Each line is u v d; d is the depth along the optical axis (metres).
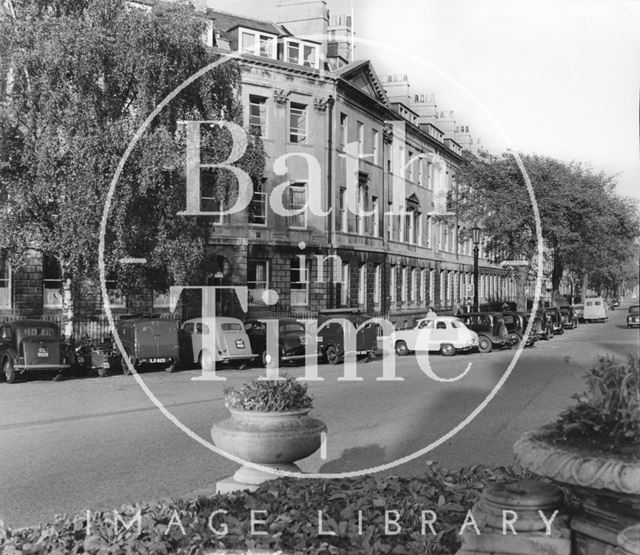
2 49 19.83
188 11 20.94
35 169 20.06
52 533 5.04
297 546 4.41
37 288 27.19
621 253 48.69
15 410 13.96
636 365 3.58
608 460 3.29
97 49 19.08
